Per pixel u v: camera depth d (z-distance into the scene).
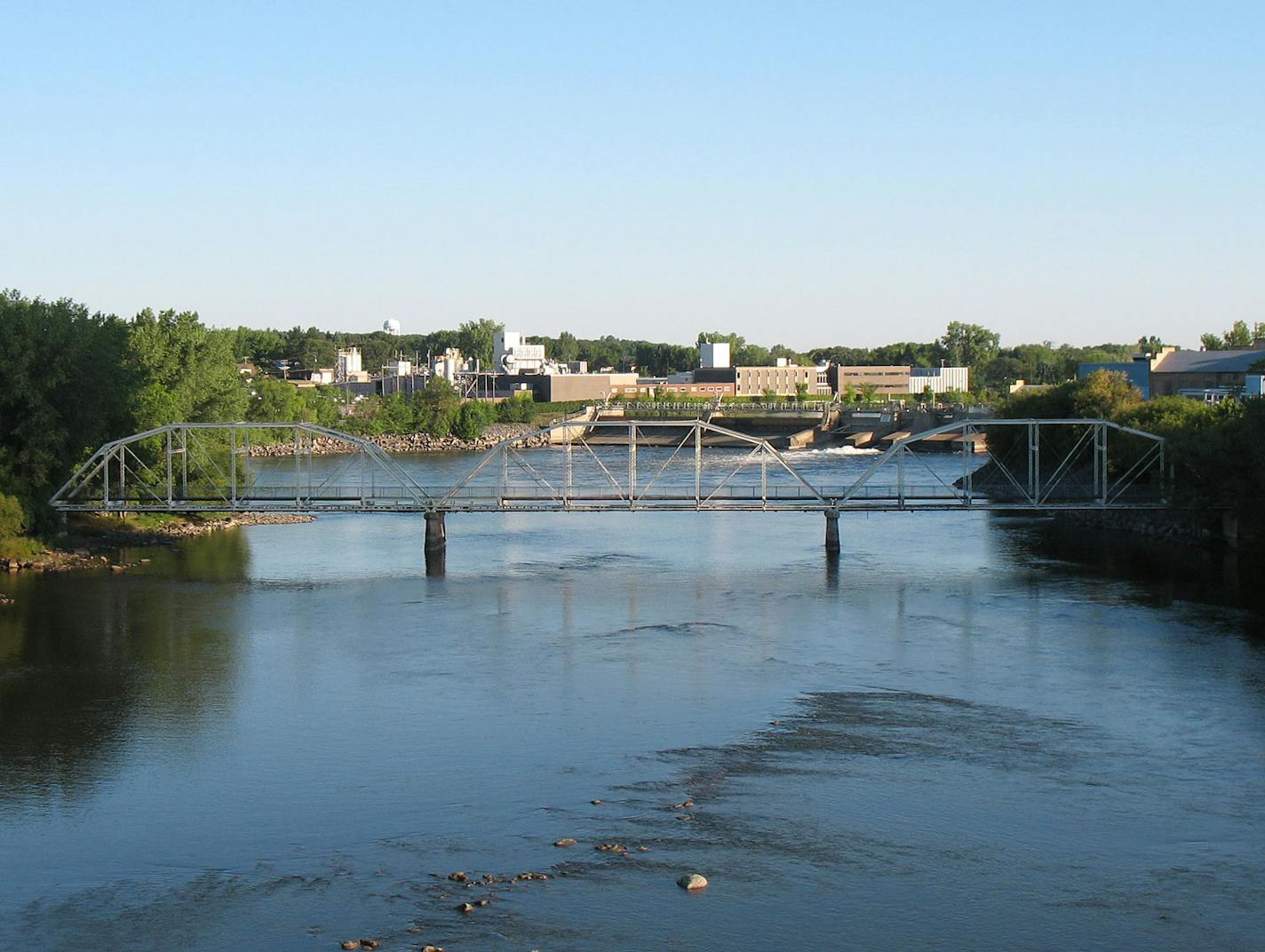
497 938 38.78
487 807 49.84
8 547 106.31
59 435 110.75
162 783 52.88
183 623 84.62
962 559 112.88
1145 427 130.00
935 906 40.88
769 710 63.38
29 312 113.31
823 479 195.12
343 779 53.31
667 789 51.66
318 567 110.00
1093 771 53.59
